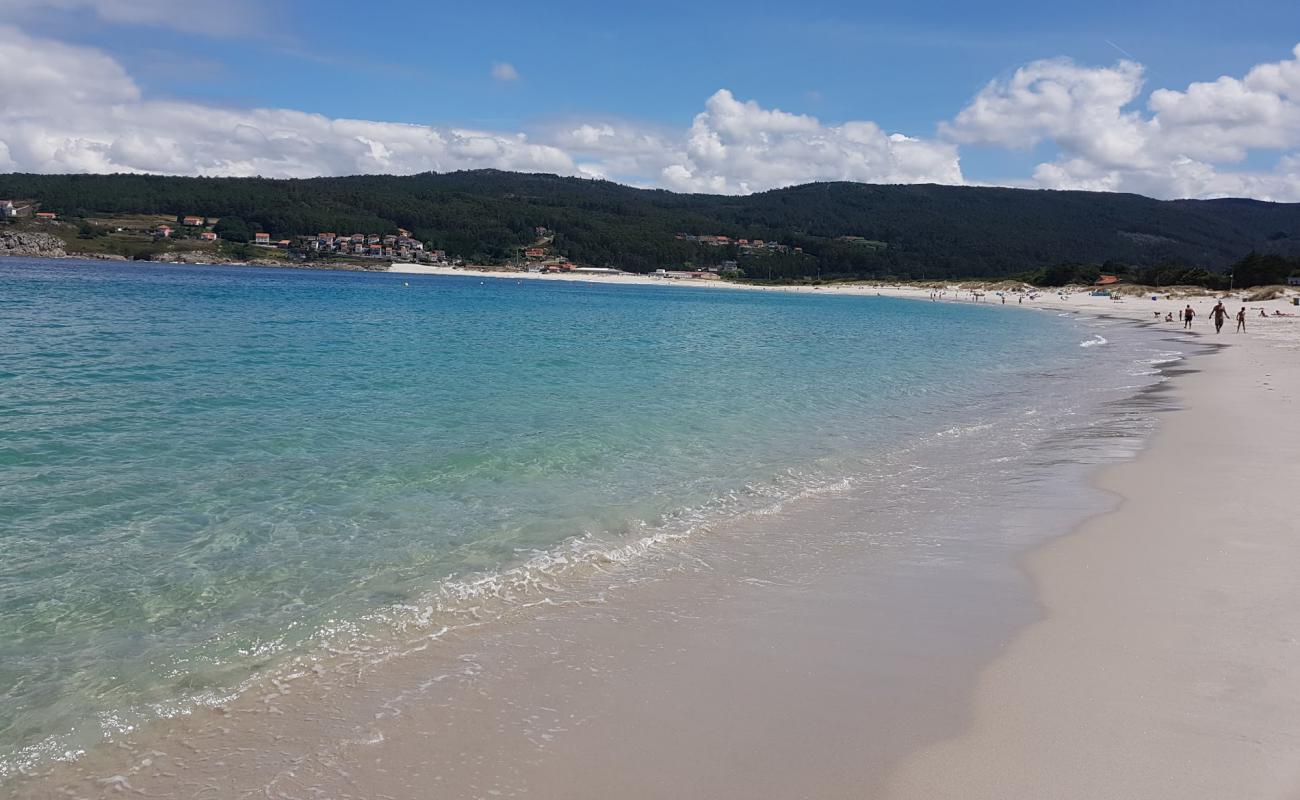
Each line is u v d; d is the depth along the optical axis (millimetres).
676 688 4730
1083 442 12367
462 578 6484
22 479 8781
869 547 7449
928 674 4883
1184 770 3732
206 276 89000
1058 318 66250
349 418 12930
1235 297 90188
